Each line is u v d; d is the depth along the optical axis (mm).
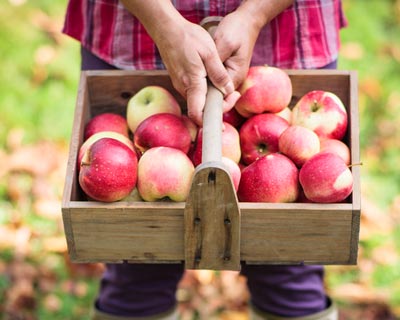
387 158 3361
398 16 4070
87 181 1661
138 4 1785
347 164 1811
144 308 2174
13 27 3771
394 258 2957
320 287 2162
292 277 2109
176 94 1995
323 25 2014
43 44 3729
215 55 1767
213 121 1647
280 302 2143
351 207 1654
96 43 2033
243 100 1896
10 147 3279
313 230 1682
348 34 3920
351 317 2785
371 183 3230
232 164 1712
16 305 2766
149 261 1733
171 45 1774
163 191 1688
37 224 3020
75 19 2088
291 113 1949
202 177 1556
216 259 1677
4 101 3434
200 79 1755
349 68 3740
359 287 2873
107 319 2188
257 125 1873
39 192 3133
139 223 1682
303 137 1770
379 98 3613
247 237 1693
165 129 1802
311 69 2000
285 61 2016
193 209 1604
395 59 3836
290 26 1983
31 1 3922
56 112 3430
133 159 1688
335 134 1859
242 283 2926
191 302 2857
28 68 3609
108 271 2178
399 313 2793
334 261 1726
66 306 2779
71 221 1686
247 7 1854
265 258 1724
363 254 2980
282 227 1679
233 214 1604
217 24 1870
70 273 2885
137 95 1926
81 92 1926
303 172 1695
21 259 2908
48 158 3260
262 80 1886
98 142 1678
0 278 2836
